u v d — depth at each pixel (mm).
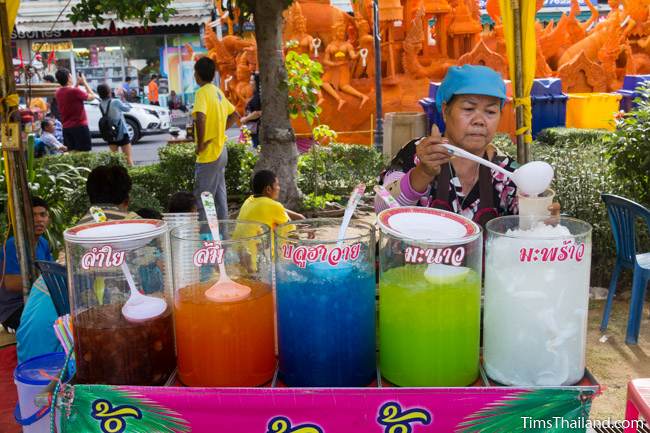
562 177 5070
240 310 1353
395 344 1371
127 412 1339
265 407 1303
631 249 4004
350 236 1520
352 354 1369
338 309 1341
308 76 7273
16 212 3307
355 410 1296
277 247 1390
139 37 20062
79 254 1387
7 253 3639
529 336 1327
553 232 1396
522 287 1316
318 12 12805
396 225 1383
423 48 13016
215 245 1393
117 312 1408
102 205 3008
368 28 12516
